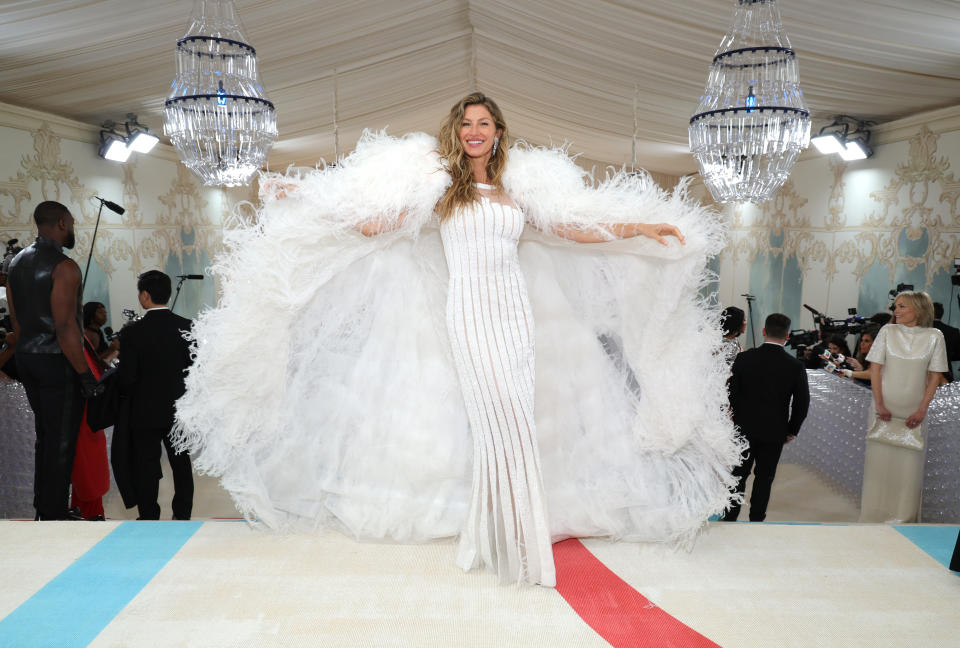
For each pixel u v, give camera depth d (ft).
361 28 19.90
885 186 26.73
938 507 15.57
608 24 17.90
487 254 8.21
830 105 24.04
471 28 22.89
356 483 9.33
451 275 8.39
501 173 8.55
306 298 8.83
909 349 14.40
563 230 8.88
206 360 8.63
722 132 13.88
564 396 9.48
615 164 40.42
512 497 8.13
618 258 9.27
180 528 9.63
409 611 7.48
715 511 8.99
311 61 21.97
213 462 9.03
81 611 7.44
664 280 8.92
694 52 18.40
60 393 12.19
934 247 24.20
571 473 9.42
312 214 8.52
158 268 30.91
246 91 14.40
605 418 9.48
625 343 9.30
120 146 25.91
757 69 13.78
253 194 40.96
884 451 14.98
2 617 7.31
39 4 14.39
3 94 20.88
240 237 8.58
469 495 9.41
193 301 34.04
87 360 13.41
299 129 31.22
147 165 29.99
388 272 9.33
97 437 14.40
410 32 21.48
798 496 18.40
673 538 9.21
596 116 29.12
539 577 8.08
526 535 8.04
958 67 17.87
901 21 14.87
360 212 8.38
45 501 12.19
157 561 8.59
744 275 38.06
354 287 9.32
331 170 8.62
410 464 9.25
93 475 14.30
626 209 8.70
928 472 15.66
